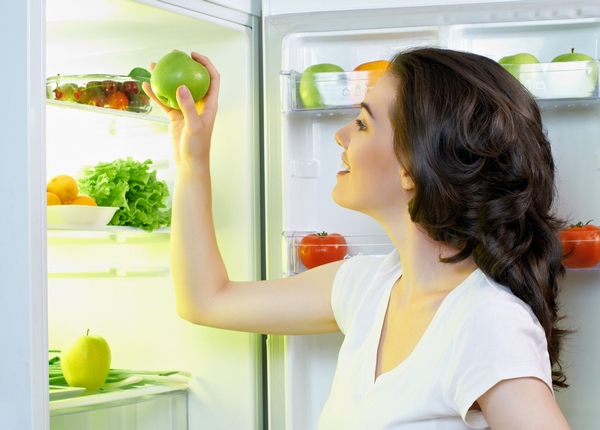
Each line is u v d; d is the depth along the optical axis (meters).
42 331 1.14
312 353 1.68
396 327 1.07
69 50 1.79
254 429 1.70
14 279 1.15
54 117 1.81
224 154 1.70
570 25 1.60
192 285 1.35
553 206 1.61
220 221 1.71
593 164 1.61
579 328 1.62
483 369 0.84
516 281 0.96
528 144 1.00
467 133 0.97
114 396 1.58
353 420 1.01
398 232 1.12
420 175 0.99
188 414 1.75
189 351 1.75
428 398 0.92
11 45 1.15
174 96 1.32
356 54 1.68
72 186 1.53
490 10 1.56
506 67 1.50
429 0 1.57
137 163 1.63
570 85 1.48
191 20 1.56
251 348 1.69
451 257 1.00
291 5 1.61
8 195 1.15
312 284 1.34
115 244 1.81
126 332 1.82
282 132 1.63
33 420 1.13
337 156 1.69
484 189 0.97
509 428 0.81
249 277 1.68
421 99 1.00
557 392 1.63
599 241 1.47
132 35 1.67
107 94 1.56
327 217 1.69
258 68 1.70
